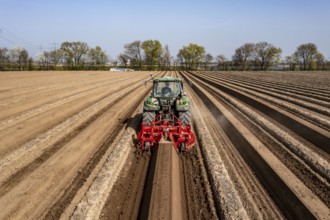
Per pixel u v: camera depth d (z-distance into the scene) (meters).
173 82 7.80
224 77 34.00
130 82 25.80
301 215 4.11
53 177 5.23
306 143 7.21
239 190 4.85
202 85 23.55
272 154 6.20
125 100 14.26
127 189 4.99
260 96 14.52
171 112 7.56
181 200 4.61
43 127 8.68
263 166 5.75
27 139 7.45
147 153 6.56
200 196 4.73
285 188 4.75
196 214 4.25
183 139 6.39
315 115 9.34
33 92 16.44
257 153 6.25
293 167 5.60
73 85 21.39
